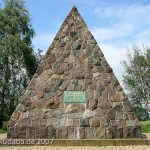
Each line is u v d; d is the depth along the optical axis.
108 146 10.30
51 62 11.77
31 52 29.86
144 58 41.06
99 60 11.89
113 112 11.35
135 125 11.26
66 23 12.27
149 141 10.62
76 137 11.08
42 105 11.32
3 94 28.64
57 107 11.34
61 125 11.16
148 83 41.47
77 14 12.44
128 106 11.45
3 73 28.58
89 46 12.04
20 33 29.67
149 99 40.75
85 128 11.16
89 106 11.39
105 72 11.77
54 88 11.51
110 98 11.49
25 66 29.36
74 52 11.94
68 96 11.45
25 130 11.07
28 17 30.56
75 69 11.74
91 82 11.63
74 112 11.31
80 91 11.53
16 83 28.91
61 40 12.05
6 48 27.36
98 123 11.21
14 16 29.36
